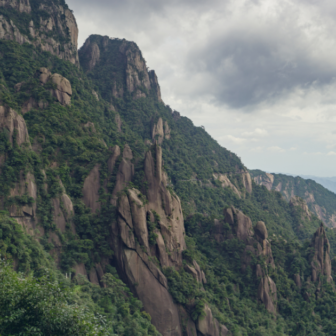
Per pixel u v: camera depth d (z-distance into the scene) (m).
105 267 75.81
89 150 90.69
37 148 82.06
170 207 84.75
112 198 82.31
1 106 74.56
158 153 86.62
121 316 64.75
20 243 60.38
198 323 75.56
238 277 92.50
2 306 31.48
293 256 103.81
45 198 75.56
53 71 116.06
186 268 82.25
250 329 80.75
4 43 109.25
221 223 101.06
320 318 90.62
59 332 32.09
